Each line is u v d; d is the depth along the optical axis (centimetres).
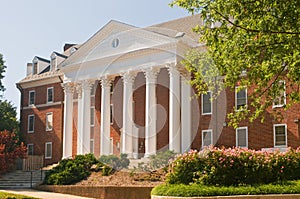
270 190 1481
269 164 1691
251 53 1104
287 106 1266
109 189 2083
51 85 4022
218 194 1462
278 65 1141
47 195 2177
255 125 2731
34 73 4259
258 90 1237
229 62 1155
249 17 1067
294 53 1078
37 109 4091
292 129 2602
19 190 2506
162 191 1559
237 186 1596
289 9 1012
